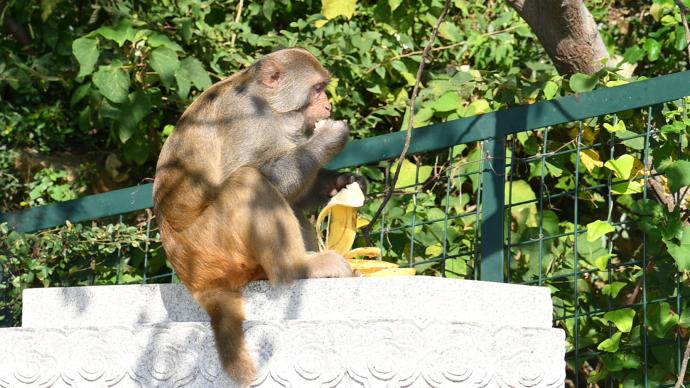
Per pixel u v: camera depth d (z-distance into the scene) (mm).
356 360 5992
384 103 11547
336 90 11172
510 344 6094
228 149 7254
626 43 12383
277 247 6504
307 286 6340
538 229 8805
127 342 6453
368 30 11750
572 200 10289
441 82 10391
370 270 6973
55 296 7004
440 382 5883
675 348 7852
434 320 5926
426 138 8297
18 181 12469
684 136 7777
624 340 8117
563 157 8922
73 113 13180
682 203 8359
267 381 6121
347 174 7621
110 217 10242
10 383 6664
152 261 9789
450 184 8914
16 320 9555
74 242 9516
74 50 10688
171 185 7055
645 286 7707
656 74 11570
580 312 8484
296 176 7230
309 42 11250
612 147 7875
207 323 6336
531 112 7844
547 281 8547
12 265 9609
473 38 11461
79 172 12688
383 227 8766
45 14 11742
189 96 11891
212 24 12031
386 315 6074
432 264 8953
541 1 9289
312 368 6055
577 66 9414
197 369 6277
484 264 7828
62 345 6590
